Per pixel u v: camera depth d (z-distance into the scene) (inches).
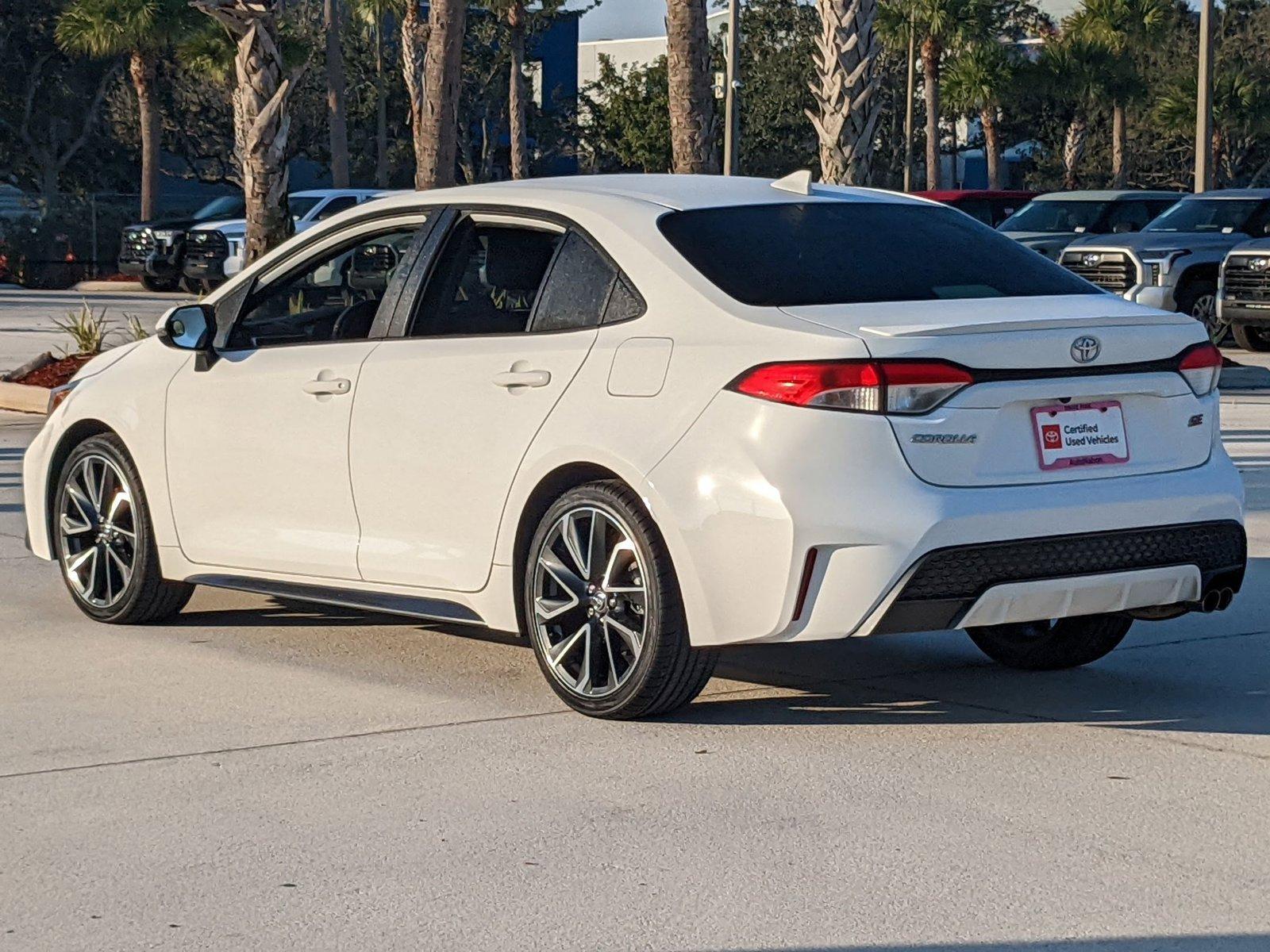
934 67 2306.8
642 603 237.6
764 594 225.0
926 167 2628.0
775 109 2586.1
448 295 268.7
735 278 240.2
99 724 247.1
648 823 202.1
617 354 241.8
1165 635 305.7
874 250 252.8
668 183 270.4
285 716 251.0
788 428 223.3
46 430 323.9
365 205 285.9
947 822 202.1
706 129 784.3
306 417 278.7
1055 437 231.1
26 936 170.2
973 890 180.1
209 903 178.4
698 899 178.2
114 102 2255.2
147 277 1395.2
